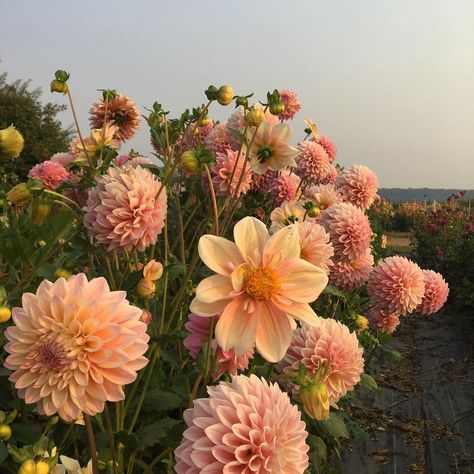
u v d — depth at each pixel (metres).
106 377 0.45
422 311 1.54
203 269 0.66
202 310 0.49
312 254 0.90
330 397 0.78
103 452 0.60
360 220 1.21
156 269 0.69
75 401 0.45
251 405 0.47
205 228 1.09
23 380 0.45
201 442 0.46
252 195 1.45
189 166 0.67
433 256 4.37
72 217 0.72
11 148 0.73
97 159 0.97
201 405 0.48
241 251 0.50
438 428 1.74
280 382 0.83
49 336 0.45
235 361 0.63
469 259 3.28
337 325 0.82
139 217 0.64
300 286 0.50
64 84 0.88
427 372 2.21
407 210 9.38
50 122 8.39
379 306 1.32
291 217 1.15
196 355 0.68
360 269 1.27
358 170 1.65
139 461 0.62
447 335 2.67
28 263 0.73
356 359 0.79
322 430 0.94
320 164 1.48
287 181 1.41
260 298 0.49
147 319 0.68
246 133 0.84
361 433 1.27
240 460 0.44
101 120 1.04
